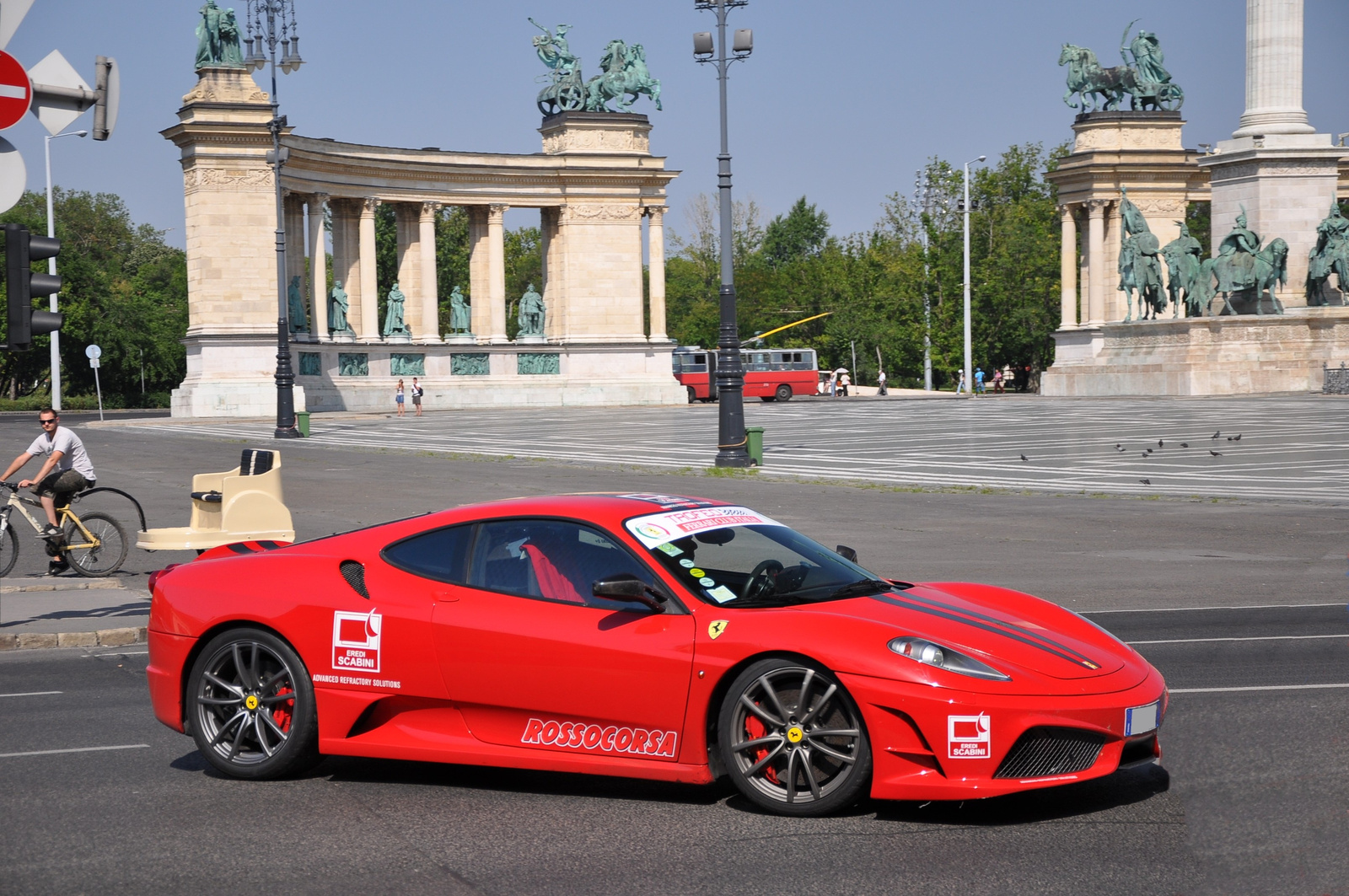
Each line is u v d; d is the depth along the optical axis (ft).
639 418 186.09
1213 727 26.35
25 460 51.60
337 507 75.05
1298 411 155.22
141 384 308.81
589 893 17.90
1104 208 270.46
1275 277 201.67
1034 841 19.66
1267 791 21.88
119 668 35.78
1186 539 59.67
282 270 144.77
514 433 148.66
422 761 25.23
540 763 22.39
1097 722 19.98
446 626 22.79
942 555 55.16
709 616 21.54
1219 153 206.49
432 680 22.91
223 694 24.63
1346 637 36.83
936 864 18.72
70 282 295.89
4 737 27.58
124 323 303.27
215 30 202.39
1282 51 200.64
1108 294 270.67
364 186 225.76
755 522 24.89
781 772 21.30
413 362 230.27
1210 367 201.36
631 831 20.67
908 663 20.06
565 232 248.93
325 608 23.66
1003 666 20.22
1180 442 116.06
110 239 403.54
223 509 46.16
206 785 23.93
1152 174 266.98
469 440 136.98
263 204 202.18
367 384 222.07
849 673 20.24
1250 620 40.01
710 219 455.22
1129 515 68.85
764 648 20.80
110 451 120.26
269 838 20.65
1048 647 21.21
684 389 255.50
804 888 17.85
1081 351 270.87
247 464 47.88
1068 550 56.54
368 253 227.20
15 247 34.86
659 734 21.61
